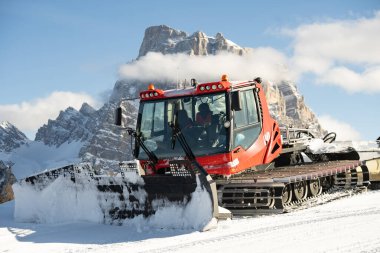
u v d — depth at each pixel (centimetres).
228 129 1041
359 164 1334
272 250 655
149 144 1120
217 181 1025
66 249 752
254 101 1139
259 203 971
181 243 741
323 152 1361
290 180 968
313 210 1016
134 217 934
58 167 1024
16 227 976
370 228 766
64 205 1016
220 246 698
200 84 1081
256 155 1113
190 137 1075
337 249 641
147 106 1142
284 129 1326
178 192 884
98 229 909
